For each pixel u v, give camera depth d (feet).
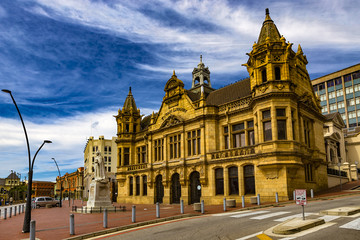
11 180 506.48
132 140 156.76
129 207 113.19
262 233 38.68
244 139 105.70
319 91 314.14
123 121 159.84
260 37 103.14
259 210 65.46
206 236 39.81
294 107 92.73
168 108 132.46
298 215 50.98
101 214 84.79
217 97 125.90
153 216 67.36
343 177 130.93
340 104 294.46
